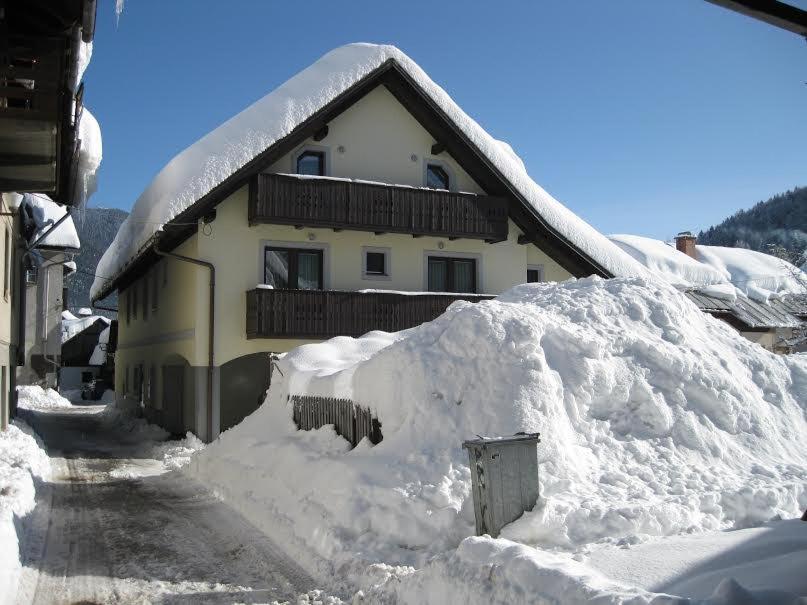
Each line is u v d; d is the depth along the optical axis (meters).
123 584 6.31
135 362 26.28
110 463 14.72
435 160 20.84
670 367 8.30
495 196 20.67
